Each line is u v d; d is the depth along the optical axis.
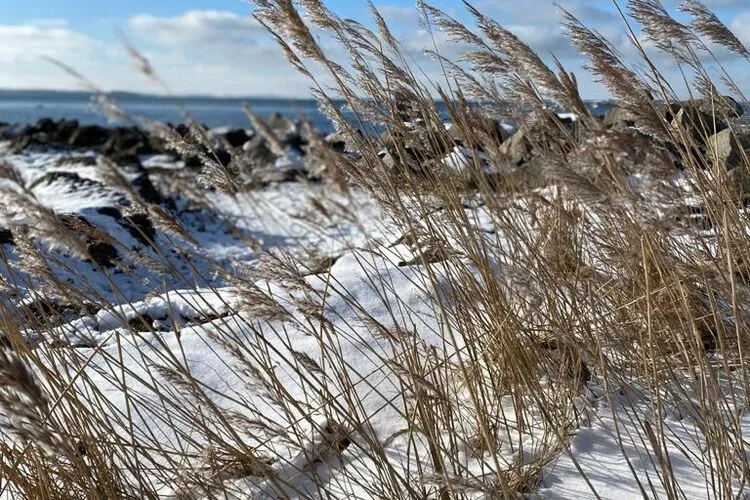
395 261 4.12
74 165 12.98
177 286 5.44
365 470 2.68
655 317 2.77
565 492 2.38
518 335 2.73
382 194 2.77
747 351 2.57
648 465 2.44
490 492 2.19
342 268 4.15
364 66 2.83
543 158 2.09
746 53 2.74
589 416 2.73
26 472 2.40
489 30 2.87
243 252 7.90
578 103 2.43
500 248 2.84
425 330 3.43
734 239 2.60
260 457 2.75
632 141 2.01
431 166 2.84
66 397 2.37
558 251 2.91
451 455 2.37
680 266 2.69
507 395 2.99
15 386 1.63
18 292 2.54
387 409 3.00
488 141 3.00
